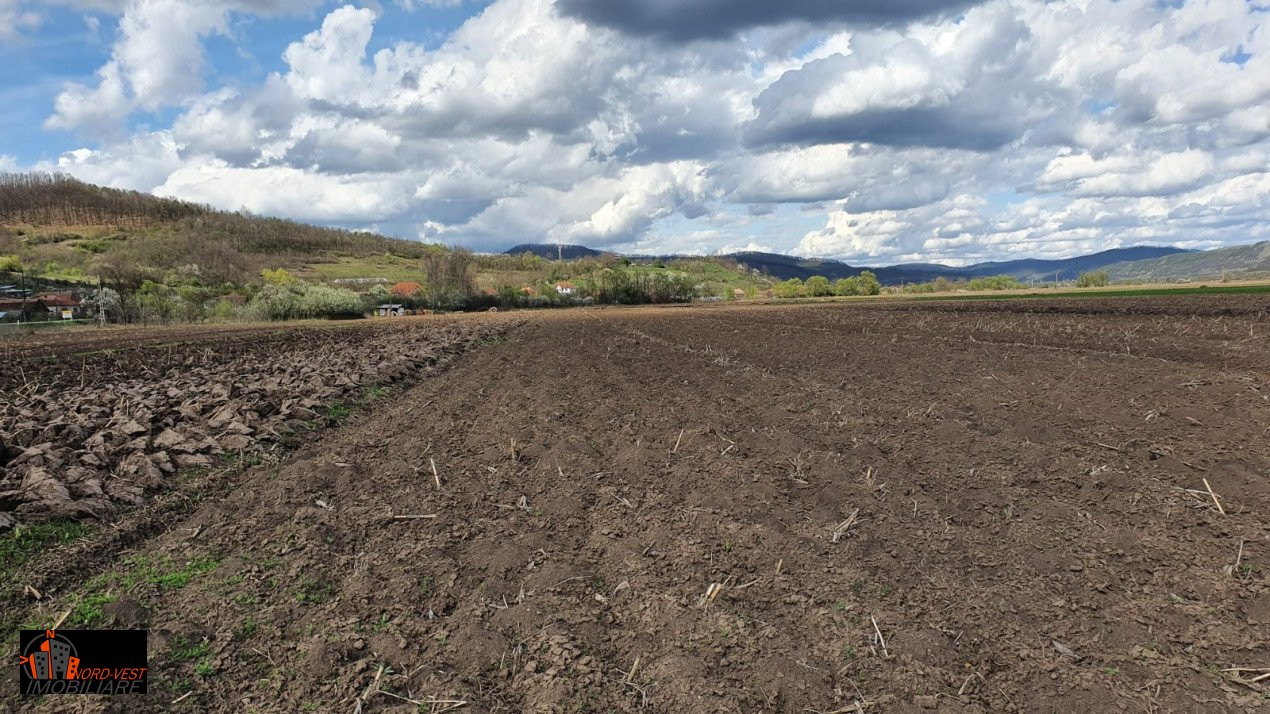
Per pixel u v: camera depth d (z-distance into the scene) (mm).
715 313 46219
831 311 40188
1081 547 5375
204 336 29578
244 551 5570
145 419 9531
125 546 5719
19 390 12836
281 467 8039
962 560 5238
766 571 5133
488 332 29719
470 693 3783
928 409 9969
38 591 4816
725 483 6988
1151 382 11078
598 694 3773
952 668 3953
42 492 6266
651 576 5109
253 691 3791
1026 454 7613
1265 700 3568
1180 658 3955
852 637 4250
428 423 10336
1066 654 4043
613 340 24484
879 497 6559
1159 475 6812
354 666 4016
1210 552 5199
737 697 3717
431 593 4945
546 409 10906
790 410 10359
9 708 3578
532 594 4910
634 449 8234
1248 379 10773
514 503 6801
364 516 6371
